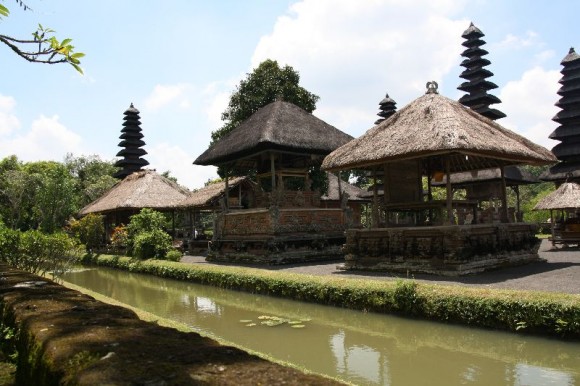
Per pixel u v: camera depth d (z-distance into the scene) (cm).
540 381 580
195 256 2442
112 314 336
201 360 218
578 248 2078
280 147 1800
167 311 1158
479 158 1527
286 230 1794
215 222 2130
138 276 1967
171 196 3139
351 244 1421
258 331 894
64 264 1777
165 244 2142
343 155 1388
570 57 3478
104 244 2850
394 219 2159
